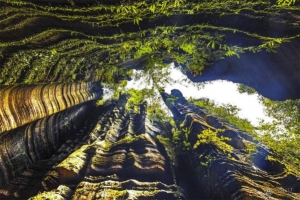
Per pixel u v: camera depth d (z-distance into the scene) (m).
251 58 10.85
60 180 11.98
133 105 23.55
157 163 12.36
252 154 12.69
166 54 13.91
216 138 13.83
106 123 19.39
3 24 8.31
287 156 13.89
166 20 9.59
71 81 15.97
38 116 13.10
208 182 11.83
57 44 10.66
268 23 8.82
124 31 9.95
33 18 8.94
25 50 9.99
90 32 9.95
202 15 9.47
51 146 15.89
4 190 12.48
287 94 10.88
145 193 10.56
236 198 9.62
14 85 10.87
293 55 9.06
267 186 10.38
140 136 14.73
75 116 18.89
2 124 10.51
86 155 13.35
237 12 9.05
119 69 17.52
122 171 11.84
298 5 7.98
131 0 8.31
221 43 10.58
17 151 12.84
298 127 15.73
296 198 10.07
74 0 8.09
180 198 10.98
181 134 16.59
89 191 10.56
